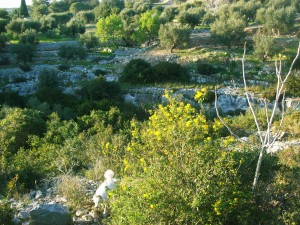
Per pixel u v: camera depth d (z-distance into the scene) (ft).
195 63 161.38
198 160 21.17
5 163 37.88
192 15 220.43
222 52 169.58
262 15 204.33
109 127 56.70
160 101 123.85
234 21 182.80
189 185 20.39
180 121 24.34
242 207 21.54
